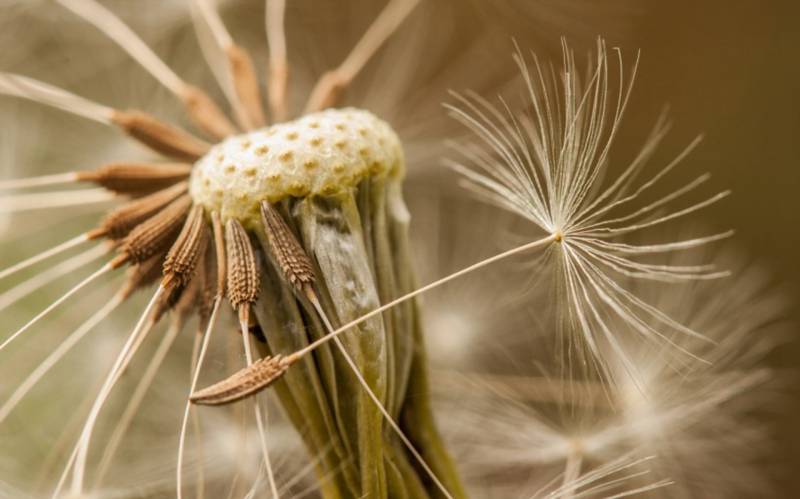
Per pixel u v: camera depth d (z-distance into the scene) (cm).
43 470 10
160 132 10
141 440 10
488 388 10
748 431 11
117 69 11
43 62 11
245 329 8
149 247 9
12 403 9
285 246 8
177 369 11
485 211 11
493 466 10
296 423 9
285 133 9
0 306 10
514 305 11
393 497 9
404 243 9
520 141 9
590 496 10
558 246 9
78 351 11
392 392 9
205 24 11
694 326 11
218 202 9
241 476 10
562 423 10
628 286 11
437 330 11
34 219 11
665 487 11
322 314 8
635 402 10
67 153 11
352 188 9
